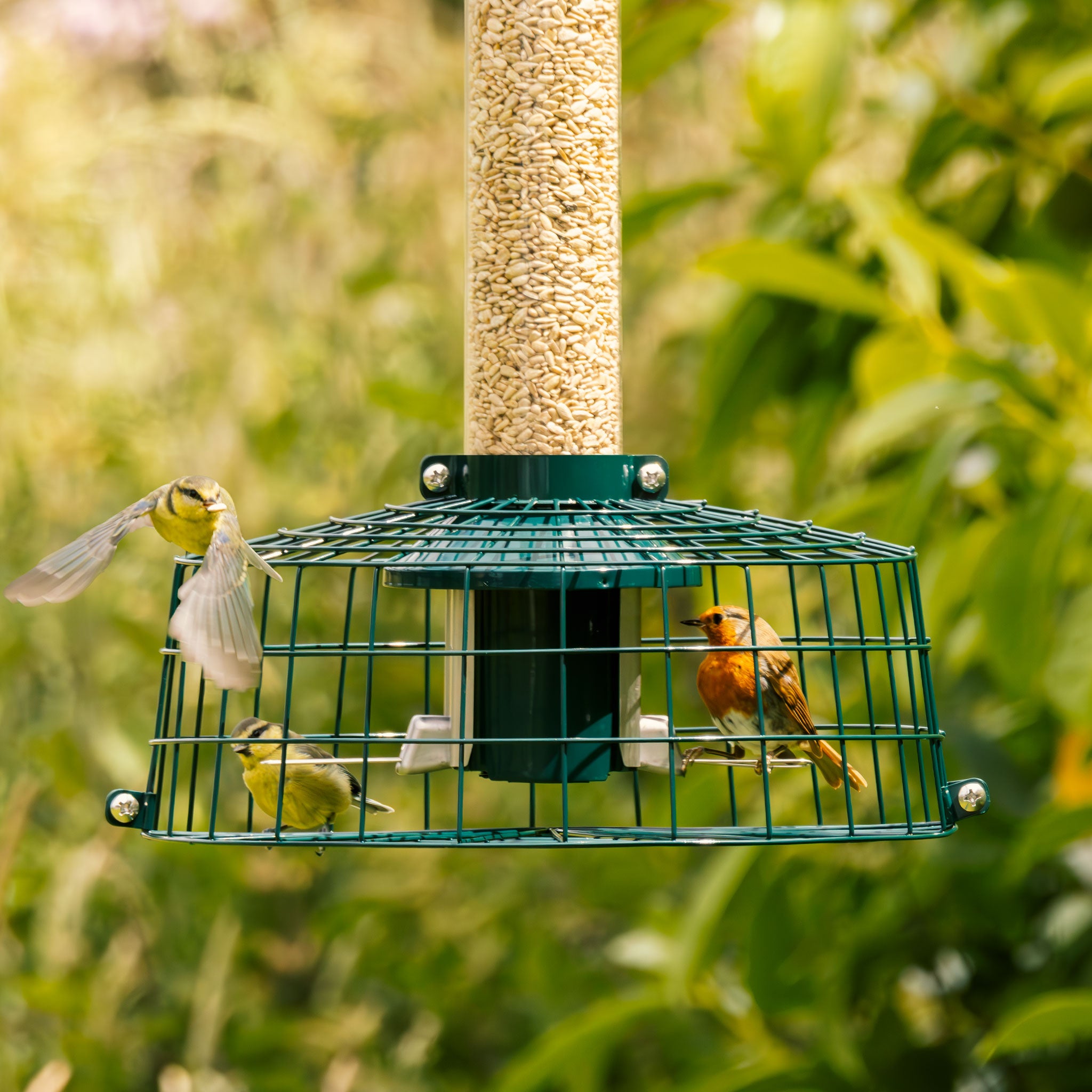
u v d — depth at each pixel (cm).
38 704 1195
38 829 1231
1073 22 1134
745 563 719
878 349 949
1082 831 912
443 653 719
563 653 707
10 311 1179
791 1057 1149
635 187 1420
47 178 1184
